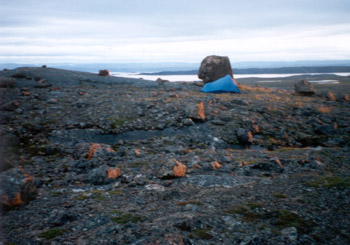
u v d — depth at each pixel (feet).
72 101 61.93
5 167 25.36
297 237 17.20
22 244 15.48
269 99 77.30
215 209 20.53
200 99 70.44
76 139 42.68
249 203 21.57
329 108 71.36
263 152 39.68
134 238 16.10
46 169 31.65
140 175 29.66
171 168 28.99
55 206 21.15
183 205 21.57
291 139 50.72
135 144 42.93
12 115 48.42
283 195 23.40
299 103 74.13
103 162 34.30
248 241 16.46
